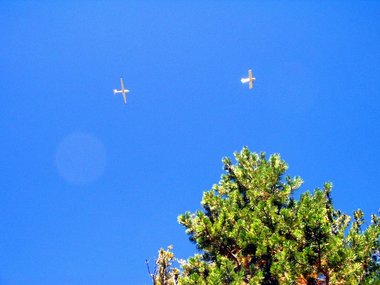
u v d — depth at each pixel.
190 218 19.41
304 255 14.20
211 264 18.98
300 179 20.06
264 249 16.19
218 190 23.20
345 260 13.74
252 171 22.14
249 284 15.79
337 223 18.84
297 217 15.79
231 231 18.08
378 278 13.73
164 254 18.75
